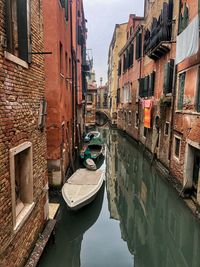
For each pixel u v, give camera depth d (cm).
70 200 756
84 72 2397
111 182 1298
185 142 883
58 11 841
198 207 734
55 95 837
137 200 1093
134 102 2073
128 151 1988
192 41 759
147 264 663
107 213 950
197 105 795
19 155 479
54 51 815
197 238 704
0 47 339
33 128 497
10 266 389
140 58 1825
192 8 852
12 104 387
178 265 664
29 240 485
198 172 802
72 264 664
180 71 979
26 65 445
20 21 409
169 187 1030
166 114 1177
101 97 5850
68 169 1140
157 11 1336
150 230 862
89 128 3644
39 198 551
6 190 371
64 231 772
